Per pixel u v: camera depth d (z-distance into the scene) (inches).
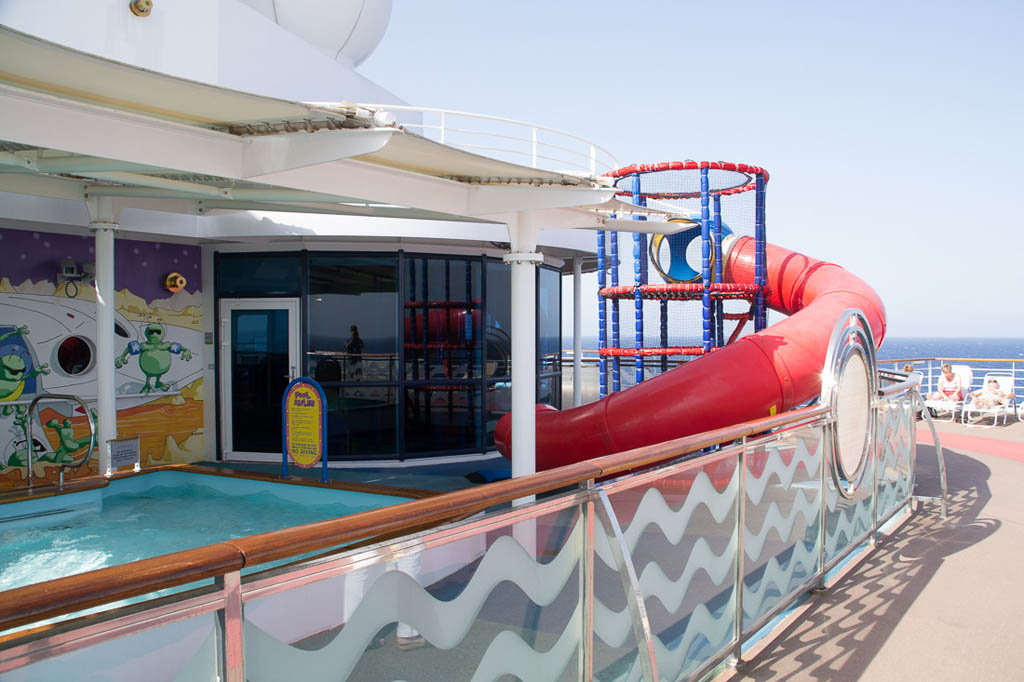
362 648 74.4
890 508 259.8
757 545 157.5
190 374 418.9
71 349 374.6
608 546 110.7
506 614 93.0
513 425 241.9
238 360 421.7
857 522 223.6
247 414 420.8
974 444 453.4
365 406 408.2
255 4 437.4
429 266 416.8
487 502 84.5
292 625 67.4
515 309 240.1
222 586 58.5
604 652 111.3
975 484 333.1
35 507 283.9
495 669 91.0
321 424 315.3
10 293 353.7
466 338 424.2
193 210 323.0
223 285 422.0
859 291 369.4
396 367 409.4
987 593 184.7
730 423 302.2
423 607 81.3
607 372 415.2
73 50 113.2
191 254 419.5
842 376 205.8
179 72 325.7
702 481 135.6
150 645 54.4
